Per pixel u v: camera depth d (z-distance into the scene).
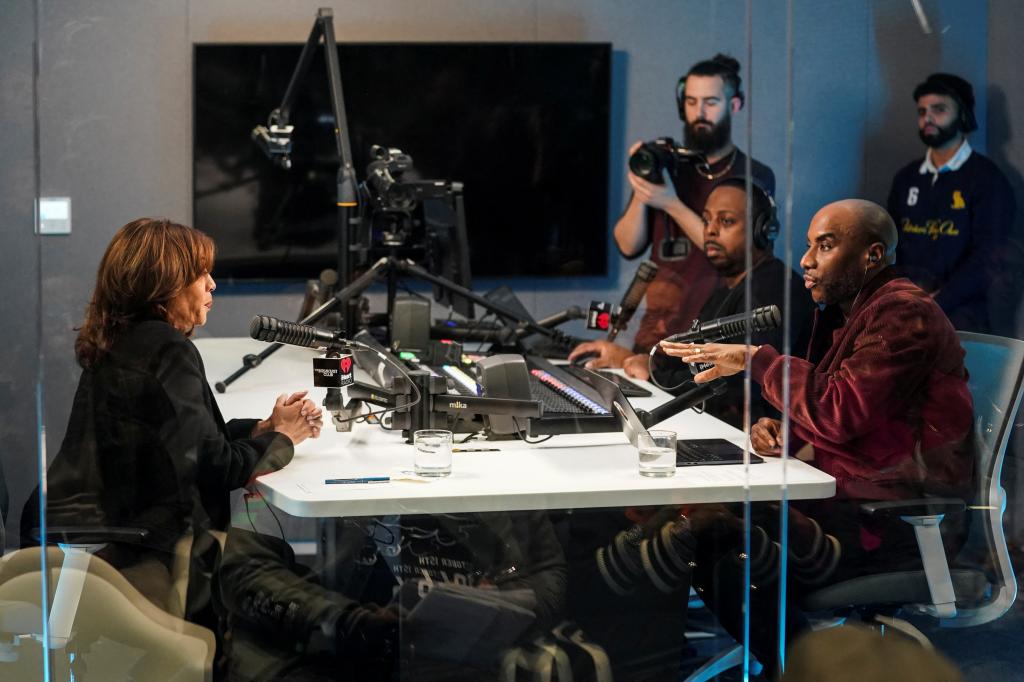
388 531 1.95
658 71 4.04
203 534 1.86
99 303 1.89
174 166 3.87
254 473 1.85
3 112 2.06
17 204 2.08
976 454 1.82
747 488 1.80
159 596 1.82
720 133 3.75
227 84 3.89
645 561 1.96
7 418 2.13
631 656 1.95
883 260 1.78
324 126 3.98
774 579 1.92
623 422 1.97
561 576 1.93
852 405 1.83
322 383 2.00
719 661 2.03
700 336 2.09
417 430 2.05
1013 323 1.77
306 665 1.93
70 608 1.78
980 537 1.85
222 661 1.88
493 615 1.94
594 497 1.77
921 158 1.72
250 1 3.88
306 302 3.14
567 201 4.09
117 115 3.78
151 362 1.85
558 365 2.56
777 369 1.91
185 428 1.84
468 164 4.05
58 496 1.85
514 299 3.10
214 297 3.99
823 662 1.88
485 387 2.06
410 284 3.75
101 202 3.75
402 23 3.98
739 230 3.50
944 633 1.87
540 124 4.05
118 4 3.75
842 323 1.83
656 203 3.72
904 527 1.86
